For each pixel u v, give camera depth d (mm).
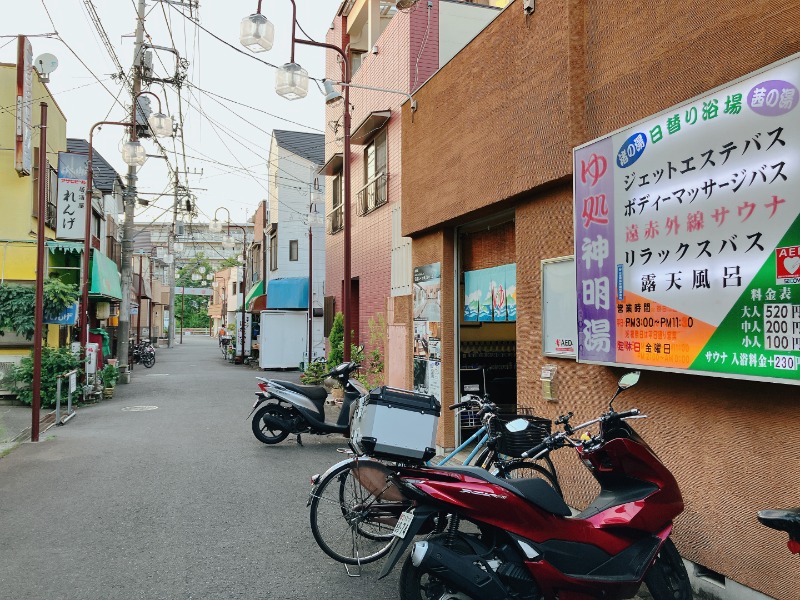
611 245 4668
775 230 3334
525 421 4051
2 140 14422
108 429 10562
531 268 6199
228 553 4812
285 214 27625
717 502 3938
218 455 8492
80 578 4289
